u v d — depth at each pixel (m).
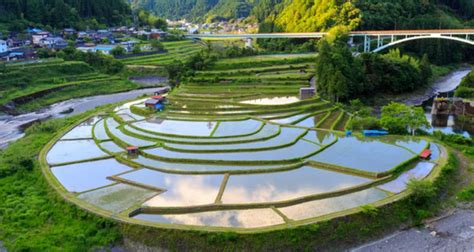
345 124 70.69
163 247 34.94
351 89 88.88
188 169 49.69
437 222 39.81
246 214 38.28
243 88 97.31
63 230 37.62
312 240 35.19
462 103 82.44
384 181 45.12
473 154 55.81
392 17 158.62
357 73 92.69
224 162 51.25
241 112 75.94
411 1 171.12
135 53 156.88
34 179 49.59
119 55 152.62
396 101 96.69
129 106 87.56
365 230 37.16
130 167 51.88
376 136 61.56
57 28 179.38
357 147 56.41
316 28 164.62
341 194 42.19
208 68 117.12
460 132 72.69
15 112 92.44
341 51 95.31
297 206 39.75
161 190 43.75
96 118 78.94
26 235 36.78
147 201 41.25
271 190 43.25
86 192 43.97
